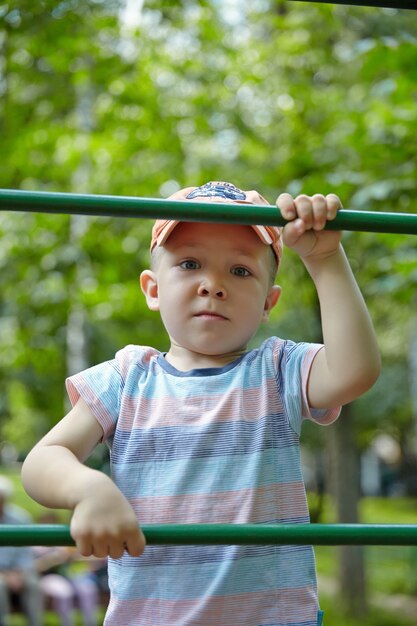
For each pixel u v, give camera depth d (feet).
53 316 32.01
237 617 6.84
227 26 30.53
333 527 6.19
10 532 6.01
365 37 29.35
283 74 30.66
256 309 7.42
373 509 73.82
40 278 30.14
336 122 26.55
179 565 6.92
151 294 7.95
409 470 94.12
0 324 34.83
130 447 7.16
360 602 32.86
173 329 7.42
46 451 6.64
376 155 22.65
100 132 29.12
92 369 7.49
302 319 36.40
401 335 48.70
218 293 7.29
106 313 32.04
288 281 31.48
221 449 7.07
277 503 7.04
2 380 40.37
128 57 27.89
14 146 27.61
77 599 29.76
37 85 27.12
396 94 22.39
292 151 29.32
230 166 30.66
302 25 30.19
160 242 7.47
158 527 6.07
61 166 28.81
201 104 29.68
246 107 31.14
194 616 6.81
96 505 5.99
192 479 7.01
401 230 6.80
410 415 63.57
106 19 24.86
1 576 26.84
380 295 27.55
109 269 30.25
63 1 21.59
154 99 28.63
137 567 6.97
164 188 30.01
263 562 6.94
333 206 6.72
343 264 6.92
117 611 6.99
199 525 6.09
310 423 52.39
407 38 21.63
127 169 29.14
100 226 30.04
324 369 7.07
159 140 29.09
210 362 7.48
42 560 30.01
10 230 30.22
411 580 38.09
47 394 41.34
